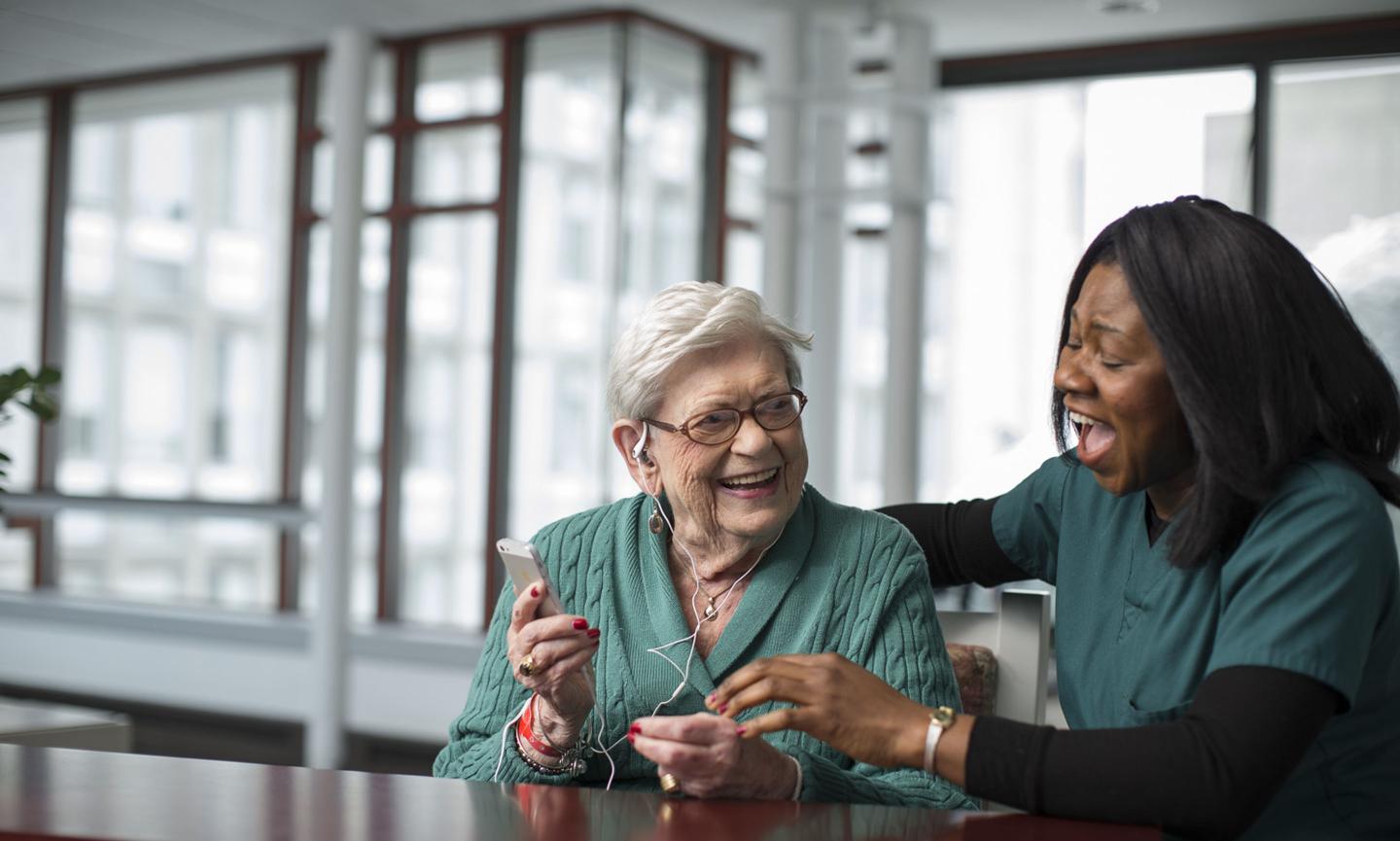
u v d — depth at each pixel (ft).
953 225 34.96
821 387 16.72
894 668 5.05
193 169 19.90
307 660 18.42
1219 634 3.94
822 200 16.35
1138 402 4.07
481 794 3.94
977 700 5.52
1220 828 3.60
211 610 19.75
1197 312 3.96
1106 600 4.60
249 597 19.72
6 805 3.61
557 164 16.79
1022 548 5.32
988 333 35.09
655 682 5.14
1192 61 16.75
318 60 18.85
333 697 16.84
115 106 20.51
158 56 19.26
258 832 3.38
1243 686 3.73
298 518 17.31
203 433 19.69
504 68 17.22
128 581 20.53
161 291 19.95
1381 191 15.70
